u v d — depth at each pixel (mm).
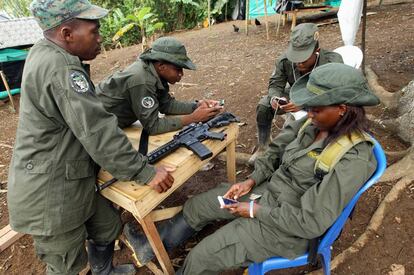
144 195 1642
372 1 8820
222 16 10641
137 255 2127
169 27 10406
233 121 2289
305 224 1512
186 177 1907
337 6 7879
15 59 5289
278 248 1645
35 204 1596
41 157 1566
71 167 1604
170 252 2395
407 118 3066
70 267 1830
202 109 2355
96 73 6621
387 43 5473
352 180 1426
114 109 2229
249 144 3539
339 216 1498
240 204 1752
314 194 1510
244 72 5492
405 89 3459
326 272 1835
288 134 2068
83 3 1484
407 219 2309
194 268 1786
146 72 2113
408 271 2002
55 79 1405
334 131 1521
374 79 4090
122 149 1541
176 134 2098
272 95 2887
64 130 1564
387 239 2195
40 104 1467
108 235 2039
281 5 7473
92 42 1565
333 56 2555
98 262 2113
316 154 1646
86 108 1425
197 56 6793
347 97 1377
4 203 3037
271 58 5965
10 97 5289
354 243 2189
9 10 8609
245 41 7387
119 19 9352
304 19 8359
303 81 1714
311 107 1480
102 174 1882
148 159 1832
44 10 1423
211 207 2033
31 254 2477
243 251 1687
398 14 7195
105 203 1979
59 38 1492
